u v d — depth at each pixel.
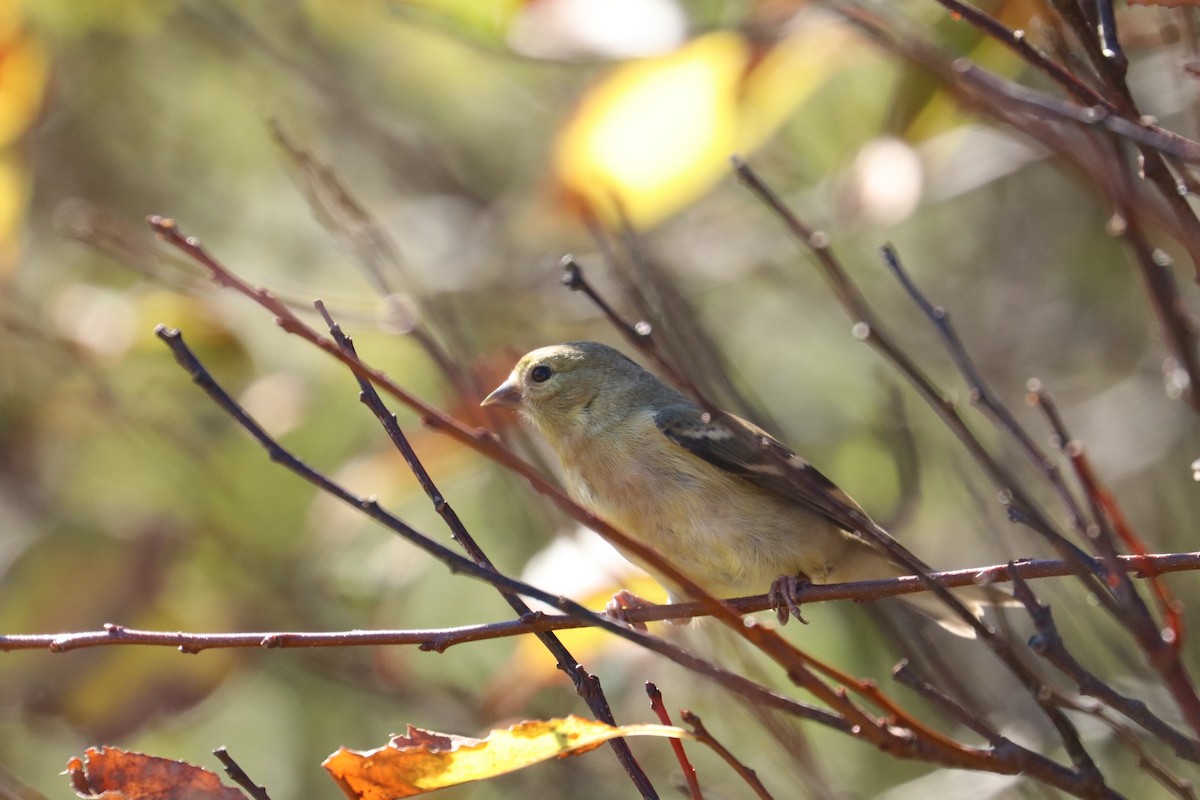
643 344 5.11
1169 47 7.65
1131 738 5.54
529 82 15.86
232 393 12.95
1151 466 13.44
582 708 11.63
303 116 16.78
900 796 11.44
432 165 16.09
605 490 8.67
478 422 8.76
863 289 15.45
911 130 8.55
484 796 12.59
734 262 14.24
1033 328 15.41
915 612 9.40
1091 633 11.20
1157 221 6.07
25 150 11.55
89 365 12.52
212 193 16.73
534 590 5.02
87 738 11.88
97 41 16.19
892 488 13.24
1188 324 6.22
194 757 14.10
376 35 16.16
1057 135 6.29
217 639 5.82
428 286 13.57
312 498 12.84
